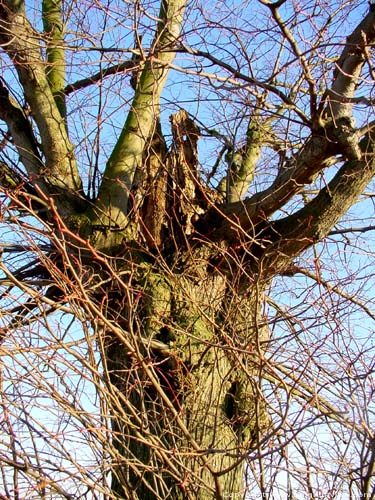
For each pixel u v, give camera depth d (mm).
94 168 5711
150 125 5695
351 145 4871
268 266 5520
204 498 4672
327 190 5395
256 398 4121
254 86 5363
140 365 4004
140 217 5293
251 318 5367
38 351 3668
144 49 5211
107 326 3891
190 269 5488
